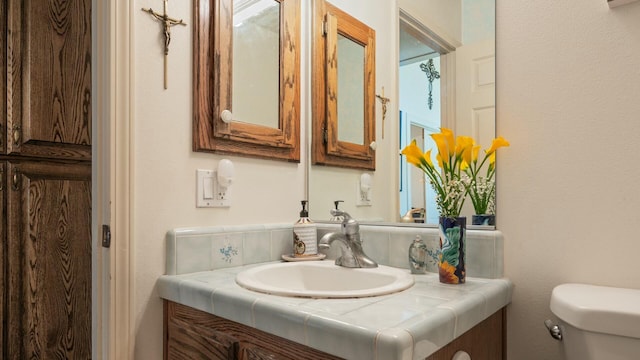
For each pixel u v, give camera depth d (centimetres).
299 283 121
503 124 104
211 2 122
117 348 102
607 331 73
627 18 88
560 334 86
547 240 97
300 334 73
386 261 123
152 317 108
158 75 111
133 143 105
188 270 113
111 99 102
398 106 128
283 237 140
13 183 169
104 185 104
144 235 107
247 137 130
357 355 64
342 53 145
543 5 99
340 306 77
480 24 109
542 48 98
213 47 121
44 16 177
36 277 172
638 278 86
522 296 100
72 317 181
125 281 103
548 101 97
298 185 151
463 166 110
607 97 90
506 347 101
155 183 109
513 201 102
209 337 94
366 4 138
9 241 167
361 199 137
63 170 182
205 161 121
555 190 96
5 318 165
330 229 140
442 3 117
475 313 82
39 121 175
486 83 107
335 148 145
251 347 84
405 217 123
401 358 60
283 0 145
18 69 171
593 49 92
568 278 94
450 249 97
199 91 118
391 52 130
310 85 153
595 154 91
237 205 129
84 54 188
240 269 120
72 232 183
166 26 112
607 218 89
